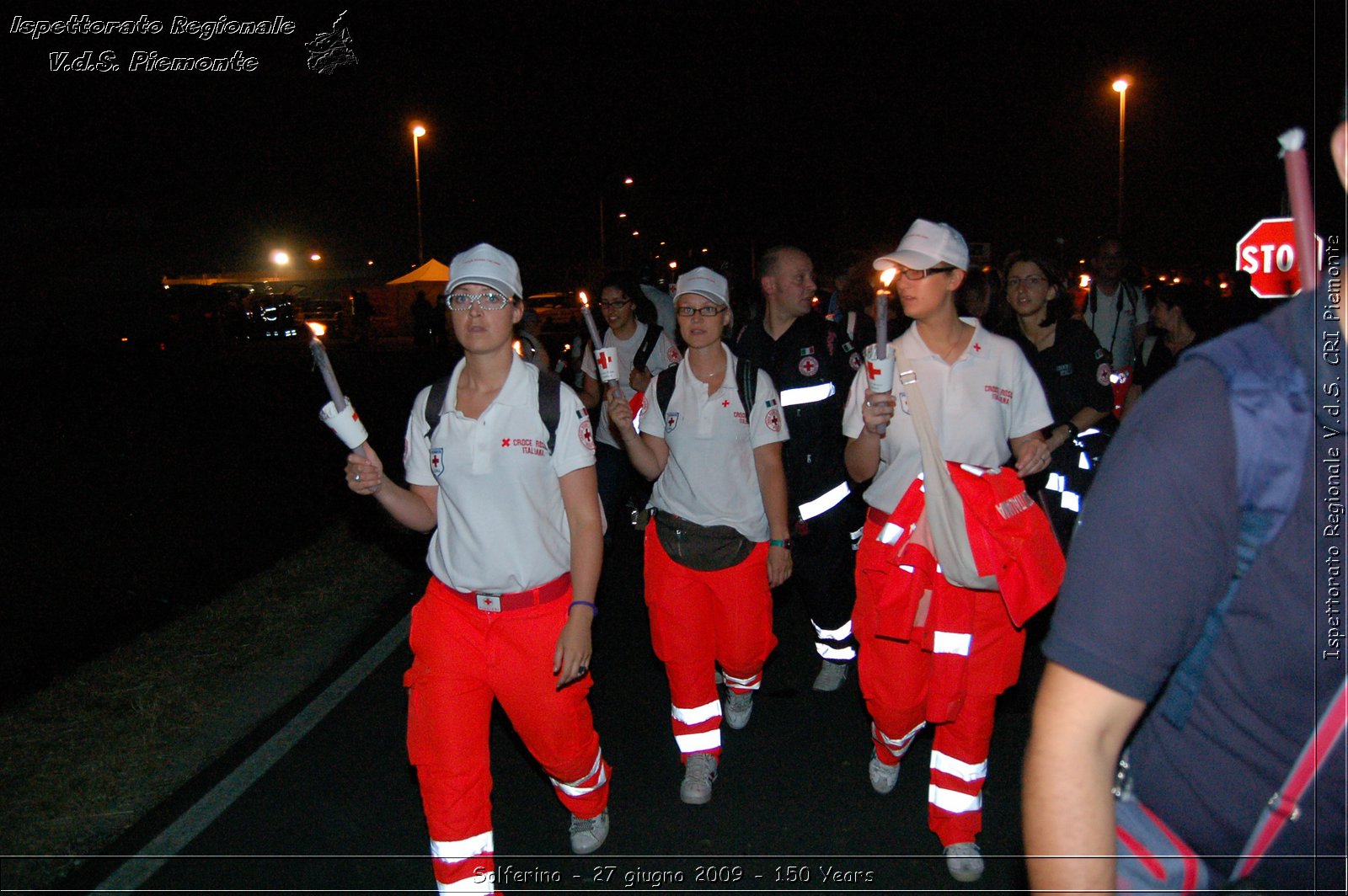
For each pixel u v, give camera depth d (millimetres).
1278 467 1335
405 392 21156
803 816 4203
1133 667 1367
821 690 5555
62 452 13555
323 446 14164
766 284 5199
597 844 3943
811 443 5176
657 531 4418
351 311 41969
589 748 3594
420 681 3314
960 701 3711
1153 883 1502
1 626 6660
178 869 3840
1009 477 3664
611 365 4246
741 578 4387
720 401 4293
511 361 3348
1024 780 1432
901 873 3771
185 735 5074
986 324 5457
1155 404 1419
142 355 30516
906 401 3801
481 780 3266
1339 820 1424
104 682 5730
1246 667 1419
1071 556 1455
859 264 6562
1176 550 1358
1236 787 1460
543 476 3268
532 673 3307
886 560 3797
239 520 9711
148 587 7574
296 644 6422
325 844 4016
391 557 8469
